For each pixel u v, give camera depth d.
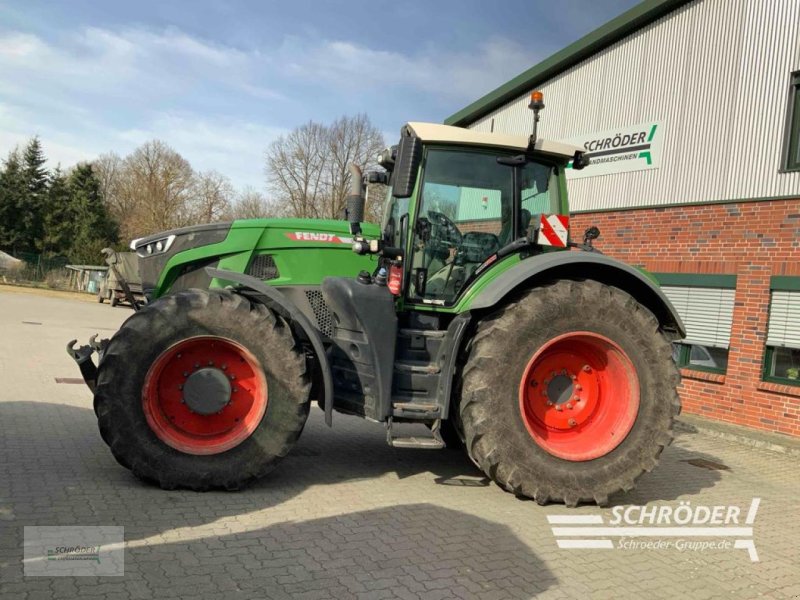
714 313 9.34
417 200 4.87
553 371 4.73
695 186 9.67
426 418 4.49
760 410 8.58
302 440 6.12
